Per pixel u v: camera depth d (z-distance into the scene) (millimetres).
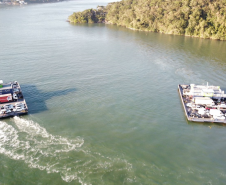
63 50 157500
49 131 68625
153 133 69062
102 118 75812
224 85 103312
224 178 53344
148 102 87250
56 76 110500
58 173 53500
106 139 65562
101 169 54781
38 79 106562
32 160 57156
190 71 119875
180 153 61125
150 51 158500
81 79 107375
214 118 74500
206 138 67750
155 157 59344
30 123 72375
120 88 98562
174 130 71000
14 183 51125
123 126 71875
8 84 89875
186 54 150625
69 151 60312
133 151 61156
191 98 89500
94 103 85312
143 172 54375
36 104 83938
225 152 62062
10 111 76125
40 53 148125
